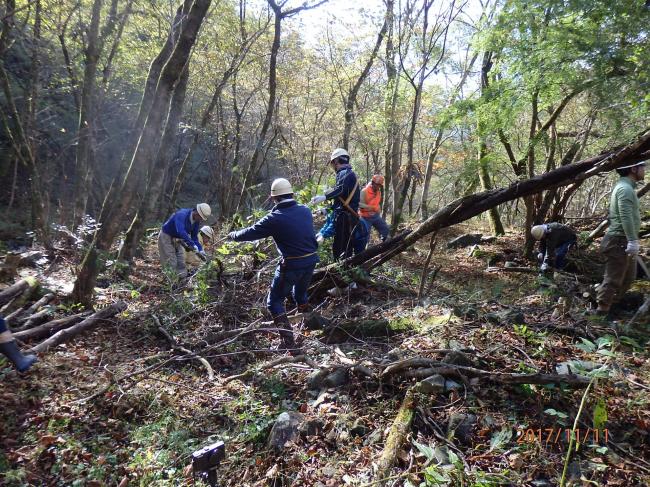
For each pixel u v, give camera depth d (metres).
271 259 6.47
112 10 8.88
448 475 2.47
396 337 4.44
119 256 7.04
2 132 12.19
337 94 16.41
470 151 11.71
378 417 3.20
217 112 15.32
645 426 2.87
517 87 7.28
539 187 4.93
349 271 5.59
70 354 4.25
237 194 16.81
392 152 12.59
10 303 4.89
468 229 13.15
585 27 6.00
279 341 4.67
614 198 4.66
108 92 12.93
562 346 3.91
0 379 3.67
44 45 9.86
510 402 3.17
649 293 5.49
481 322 4.40
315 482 2.65
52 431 3.15
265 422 3.23
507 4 6.87
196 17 4.67
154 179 7.06
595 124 8.68
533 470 2.62
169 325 4.88
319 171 18.16
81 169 8.87
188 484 2.71
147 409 3.46
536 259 8.09
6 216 11.76
